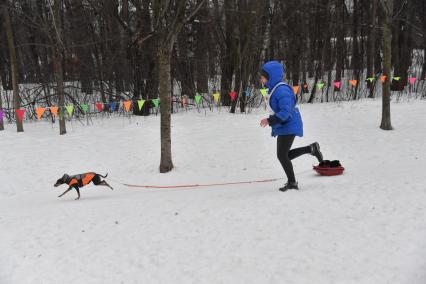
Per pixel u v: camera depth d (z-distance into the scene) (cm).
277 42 2389
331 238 424
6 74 2462
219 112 1772
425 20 2398
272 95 587
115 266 413
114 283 380
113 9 1800
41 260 442
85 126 1537
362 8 2409
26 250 472
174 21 860
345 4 2467
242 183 771
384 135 1161
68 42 1905
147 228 511
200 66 2114
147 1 1652
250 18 1695
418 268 353
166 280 377
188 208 579
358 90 2314
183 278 377
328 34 2294
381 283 336
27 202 761
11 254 463
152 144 1208
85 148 1180
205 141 1201
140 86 1780
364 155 957
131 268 406
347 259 379
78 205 675
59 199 766
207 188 752
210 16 1891
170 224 518
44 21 1476
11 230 546
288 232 450
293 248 411
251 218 504
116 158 1082
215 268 389
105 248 460
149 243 462
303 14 2270
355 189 572
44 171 990
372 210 487
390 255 377
